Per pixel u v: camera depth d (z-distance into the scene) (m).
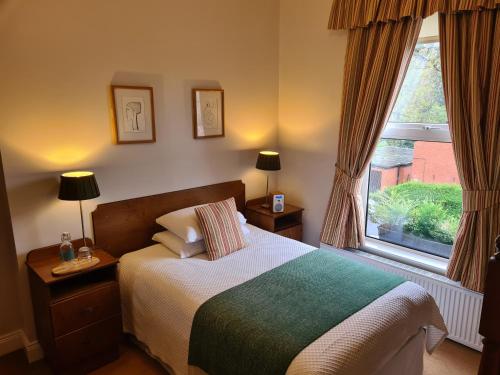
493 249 2.40
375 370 1.70
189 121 3.12
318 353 1.60
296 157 3.70
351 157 3.06
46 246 2.47
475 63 2.29
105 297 2.31
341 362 1.58
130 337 2.67
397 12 2.62
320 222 3.59
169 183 3.07
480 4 2.20
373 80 2.79
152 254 2.69
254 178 3.75
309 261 2.56
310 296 2.07
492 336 1.06
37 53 2.27
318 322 1.81
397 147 2.99
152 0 2.73
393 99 2.78
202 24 3.06
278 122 3.83
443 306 2.63
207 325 1.91
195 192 3.25
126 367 2.41
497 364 1.07
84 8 2.42
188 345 2.01
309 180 3.61
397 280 2.29
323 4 3.22
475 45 2.28
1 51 2.15
